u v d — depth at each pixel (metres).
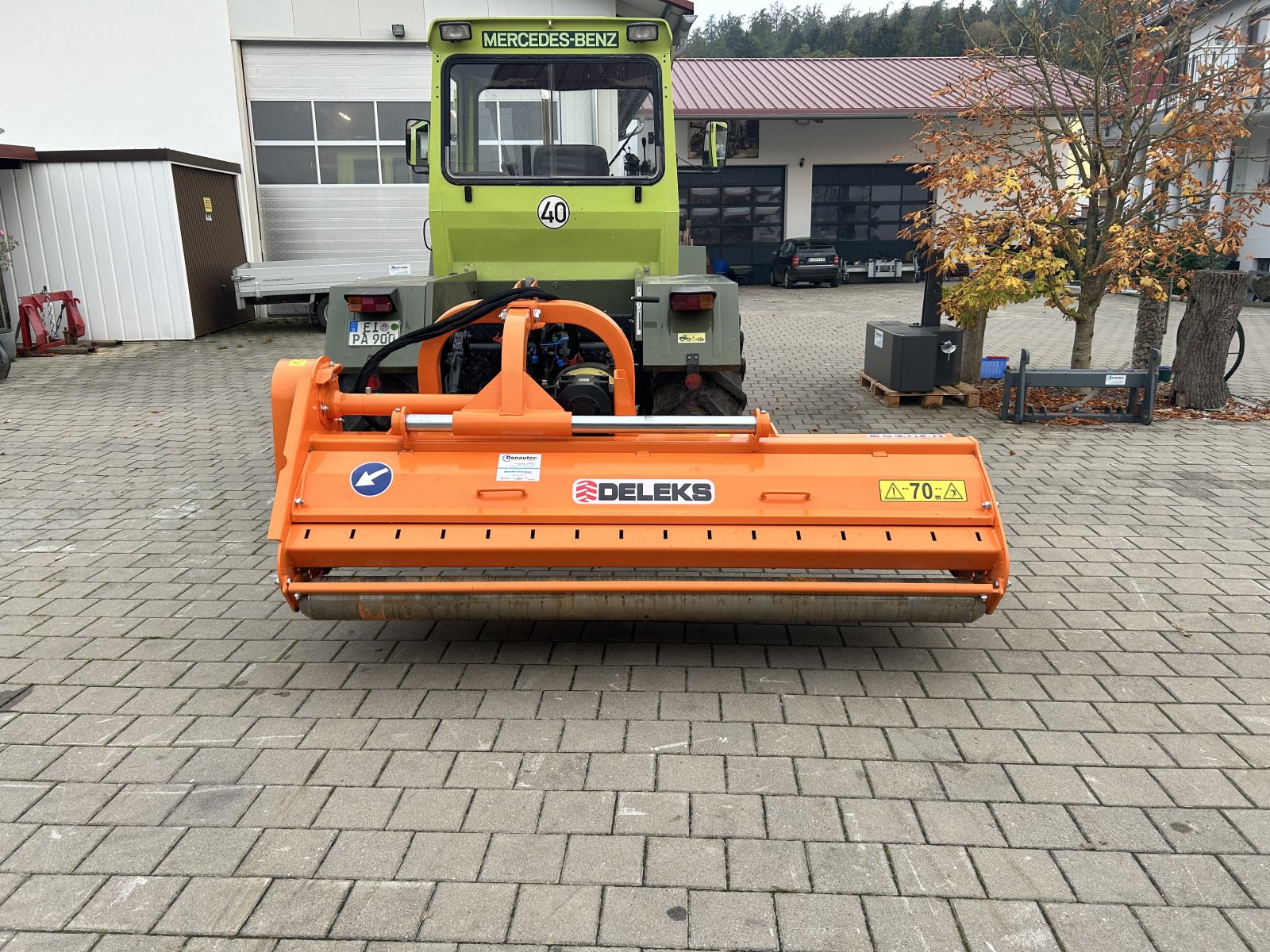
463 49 5.42
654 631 4.12
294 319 16.16
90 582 4.74
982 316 9.34
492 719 3.40
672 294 4.59
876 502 3.50
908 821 2.82
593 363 5.40
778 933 2.38
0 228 12.80
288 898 2.51
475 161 5.55
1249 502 5.90
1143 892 2.53
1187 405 8.65
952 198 8.45
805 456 3.58
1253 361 11.73
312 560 3.49
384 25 15.65
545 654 3.90
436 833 2.77
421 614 3.53
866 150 24.48
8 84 15.48
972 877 2.59
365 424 4.89
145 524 5.64
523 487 3.52
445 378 5.22
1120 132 8.55
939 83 25.06
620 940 2.36
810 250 22.92
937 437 3.63
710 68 27.28
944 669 3.78
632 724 3.36
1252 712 3.45
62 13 15.25
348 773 3.08
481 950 2.33
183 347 12.95
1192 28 8.13
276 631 4.16
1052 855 2.68
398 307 4.81
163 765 3.13
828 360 11.66
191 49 15.47
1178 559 4.96
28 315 12.05
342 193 16.31
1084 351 8.84
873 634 4.10
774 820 2.83
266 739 3.29
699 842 2.73
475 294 5.73
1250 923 2.41
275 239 16.39
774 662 3.83
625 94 5.51
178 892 2.54
